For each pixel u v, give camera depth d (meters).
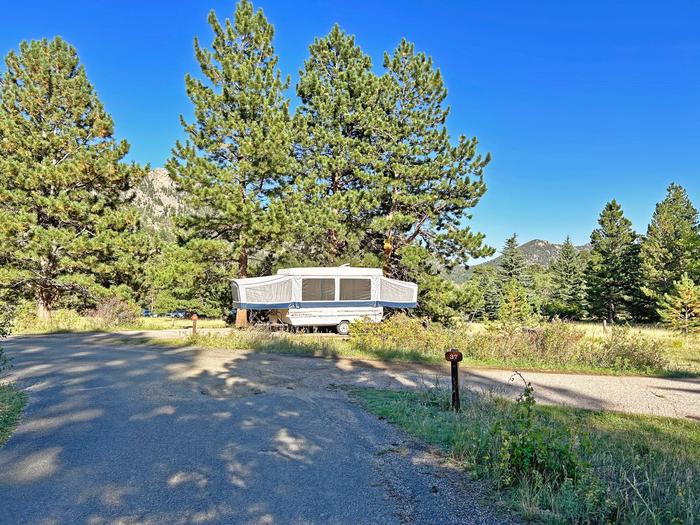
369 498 4.15
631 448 5.65
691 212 47.34
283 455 5.23
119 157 23.78
